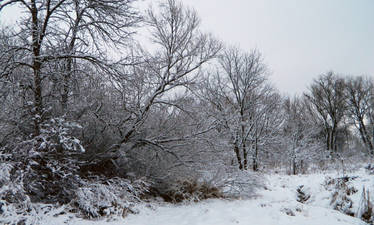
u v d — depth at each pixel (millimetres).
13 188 4270
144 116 7211
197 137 8164
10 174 4418
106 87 6957
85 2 6328
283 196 10539
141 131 7598
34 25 5695
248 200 8750
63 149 5914
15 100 5637
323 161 22297
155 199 7895
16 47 5590
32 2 5840
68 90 6340
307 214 6637
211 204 7727
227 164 9594
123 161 7234
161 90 7570
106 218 5281
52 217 4648
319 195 10742
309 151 22438
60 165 5465
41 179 5691
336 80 32594
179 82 7777
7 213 4125
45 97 6078
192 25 8055
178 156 7871
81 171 6902
